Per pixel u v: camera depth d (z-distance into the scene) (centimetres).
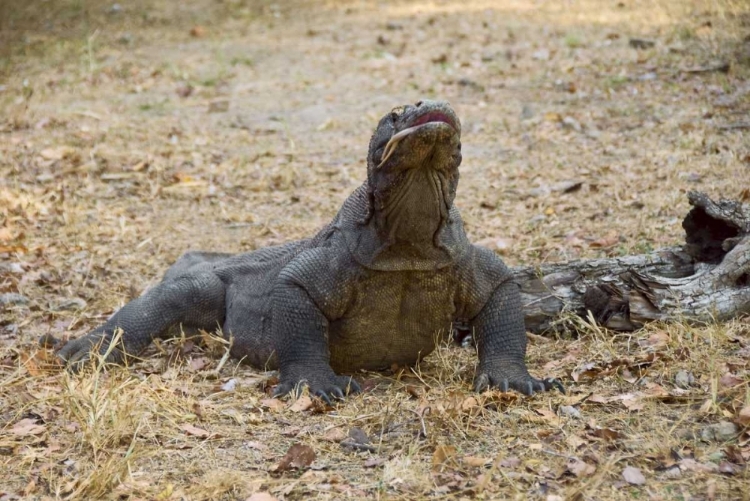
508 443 840
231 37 3047
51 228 1612
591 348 1077
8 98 2331
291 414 934
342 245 993
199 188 1791
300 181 1820
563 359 1059
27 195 1712
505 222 1569
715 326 1052
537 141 1942
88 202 1725
